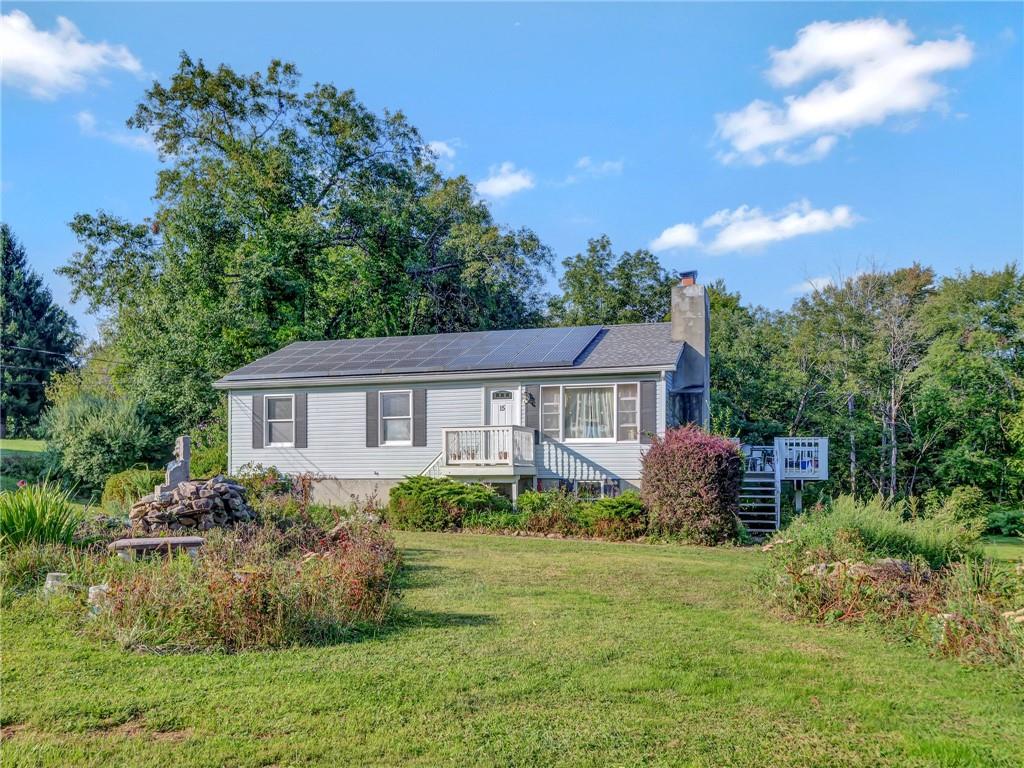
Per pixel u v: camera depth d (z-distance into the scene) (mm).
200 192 30125
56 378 38312
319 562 8367
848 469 31344
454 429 19969
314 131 34281
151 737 4680
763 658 6730
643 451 19500
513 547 14688
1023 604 7523
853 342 32250
